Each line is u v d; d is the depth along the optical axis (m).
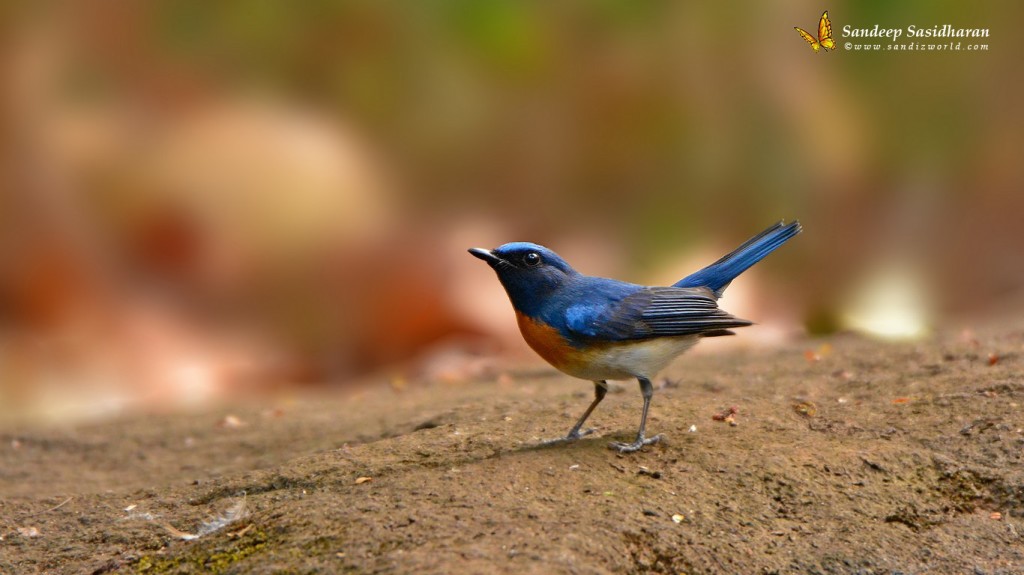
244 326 13.85
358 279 14.16
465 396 9.58
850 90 16.25
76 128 14.54
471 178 16.02
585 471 6.44
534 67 16.42
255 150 14.56
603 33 16.45
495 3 16.25
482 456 6.95
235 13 15.78
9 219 13.80
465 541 5.43
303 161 14.56
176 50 15.52
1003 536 6.07
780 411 7.72
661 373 9.66
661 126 16.25
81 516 6.91
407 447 7.17
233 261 14.09
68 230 13.79
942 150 16.11
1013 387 7.61
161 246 14.03
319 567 5.34
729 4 16.09
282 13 15.93
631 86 16.33
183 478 8.05
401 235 14.57
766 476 6.45
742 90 16.09
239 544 5.86
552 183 16.02
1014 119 16.05
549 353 7.23
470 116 16.28
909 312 14.13
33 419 11.66
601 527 5.64
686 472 6.49
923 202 15.84
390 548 5.43
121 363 13.13
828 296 14.31
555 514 5.78
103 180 14.21
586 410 7.94
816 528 6.02
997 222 15.59
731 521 5.96
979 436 6.96
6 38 14.84
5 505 7.30
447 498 5.98
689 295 7.25
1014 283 14.77
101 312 13.61
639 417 7.68
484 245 14.85
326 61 16.12
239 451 8.77
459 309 13.84
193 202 14.12
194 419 10.02
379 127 16.05
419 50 16.28
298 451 8.40
